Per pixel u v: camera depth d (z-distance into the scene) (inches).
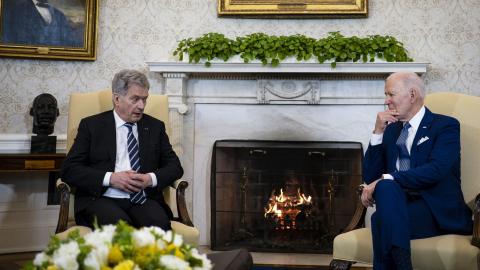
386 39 169.6
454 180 103.0
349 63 160.7
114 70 175.8
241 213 168.1
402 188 98.7
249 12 173.8
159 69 165.8
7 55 167.9
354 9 171.5
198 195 173.5
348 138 170.2
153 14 175.8
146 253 50.4
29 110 171.3
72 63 174.2
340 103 169.2
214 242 167.2
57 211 169.6
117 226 53.6
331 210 164.4
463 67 170.7
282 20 175.9
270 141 169.0
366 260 97.6
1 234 162.9
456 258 90.0
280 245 165.8
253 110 172.7
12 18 169.2
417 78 106.9
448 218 98.5
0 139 165.3
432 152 102.0
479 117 111.0
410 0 172.2
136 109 112.3
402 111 106.3
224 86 171.9
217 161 170.1
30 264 51.4
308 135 171.5
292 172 167.9
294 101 170.2
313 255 162.4
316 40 171.0
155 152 116.4
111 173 107.2
